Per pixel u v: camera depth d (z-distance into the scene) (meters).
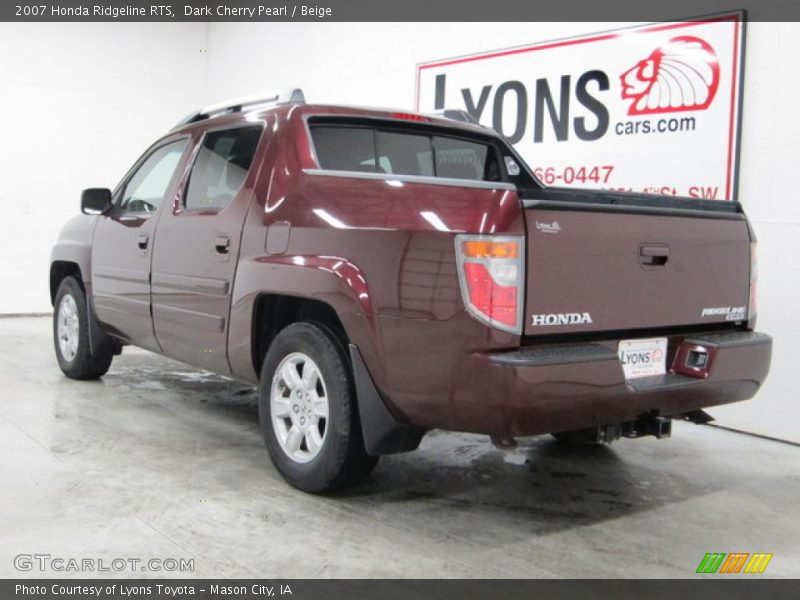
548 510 3.21
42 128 9.16
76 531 2.79
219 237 3.62
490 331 2.55
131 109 9.75
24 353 6.51
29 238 9.16
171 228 4.01
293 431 3.29
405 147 3.98
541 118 5.65
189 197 4.02
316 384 3.20
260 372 3.56
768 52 4.42
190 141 4.18
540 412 2.58
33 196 9.16
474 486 3.48
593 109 5.30
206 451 3.82
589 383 2.66
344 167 3.68
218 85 9.94
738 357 3.13
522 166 4.46
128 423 4.29
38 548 2.64
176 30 9.98
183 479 3.39
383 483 3.47
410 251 2.74
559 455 4.05
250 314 3.40
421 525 2.98
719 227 3.21
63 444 3.84
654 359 3.01
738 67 4.52
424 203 2.77
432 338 2.67
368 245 2.88
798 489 3.60
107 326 4.83
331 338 3.11
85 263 4.95
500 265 2.54
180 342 4.00
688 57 4.75
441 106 6.50
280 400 3.35
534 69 5.69
